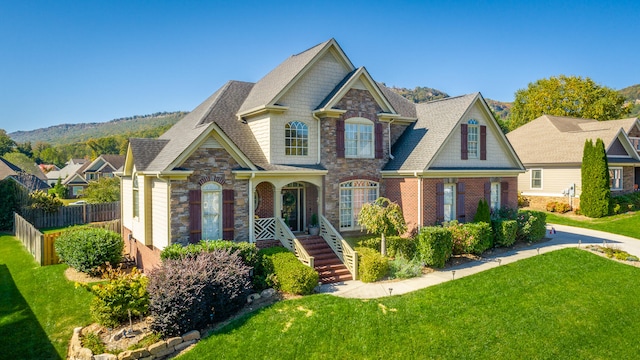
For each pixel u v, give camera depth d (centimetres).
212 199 1777
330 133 2144
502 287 1602
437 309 1389
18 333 1335
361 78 2233
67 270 2012
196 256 1498
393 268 1756
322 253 1934
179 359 1130
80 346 1170
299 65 2172
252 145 2098
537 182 3759
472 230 1988
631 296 1603
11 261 2252
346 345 1177
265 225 1944
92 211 3762
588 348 1276
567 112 6053
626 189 3831
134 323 1316
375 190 2316
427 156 2152
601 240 2480
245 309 1384
